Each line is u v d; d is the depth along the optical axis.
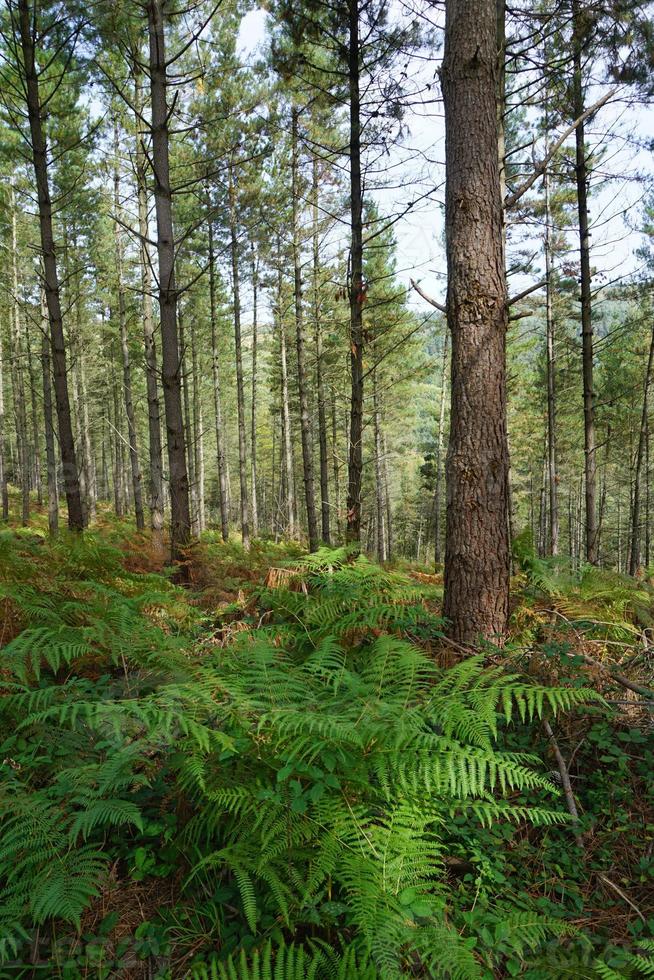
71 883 2.11
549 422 17.78
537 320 23.97
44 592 4.45
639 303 17.19
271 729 2.47
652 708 3.43
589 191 14.35
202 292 22.67
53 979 2.04
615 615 5.00
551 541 17.44
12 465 41.50
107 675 3.42
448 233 4.31
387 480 34.44
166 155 6.96
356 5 7.94
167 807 2.75
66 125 12.76
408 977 1.90
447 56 4.27
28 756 2.74
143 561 8.45
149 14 6.87
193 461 33.47
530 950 2.31
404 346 22.16
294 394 25.92
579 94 10.05
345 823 2.30
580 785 3.17
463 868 2.66
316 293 18.45
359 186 8.17
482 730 2.56
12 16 8.09
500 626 4.15
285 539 18.84
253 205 16.58
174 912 2.31
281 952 1.93
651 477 33.41
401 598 4.57
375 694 2.93
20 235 21.62
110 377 30.92
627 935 2.42
